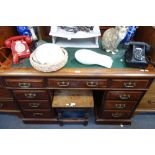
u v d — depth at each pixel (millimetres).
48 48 1070
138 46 1129
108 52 1251
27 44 1207
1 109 1548
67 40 1341
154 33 1116
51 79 1112
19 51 1143
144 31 1275
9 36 1248
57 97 1322
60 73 1061
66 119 1498
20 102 1335
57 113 1473
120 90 1222
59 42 1315
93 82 1134
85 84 1149
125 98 1286
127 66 1123
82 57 1116
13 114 1626
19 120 1622
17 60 1120
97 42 1296
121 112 1441
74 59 1173
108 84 1153
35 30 1309
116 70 1096
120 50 1270
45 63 1031
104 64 1117
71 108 1351
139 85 1165
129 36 1268
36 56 1053
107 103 1348
